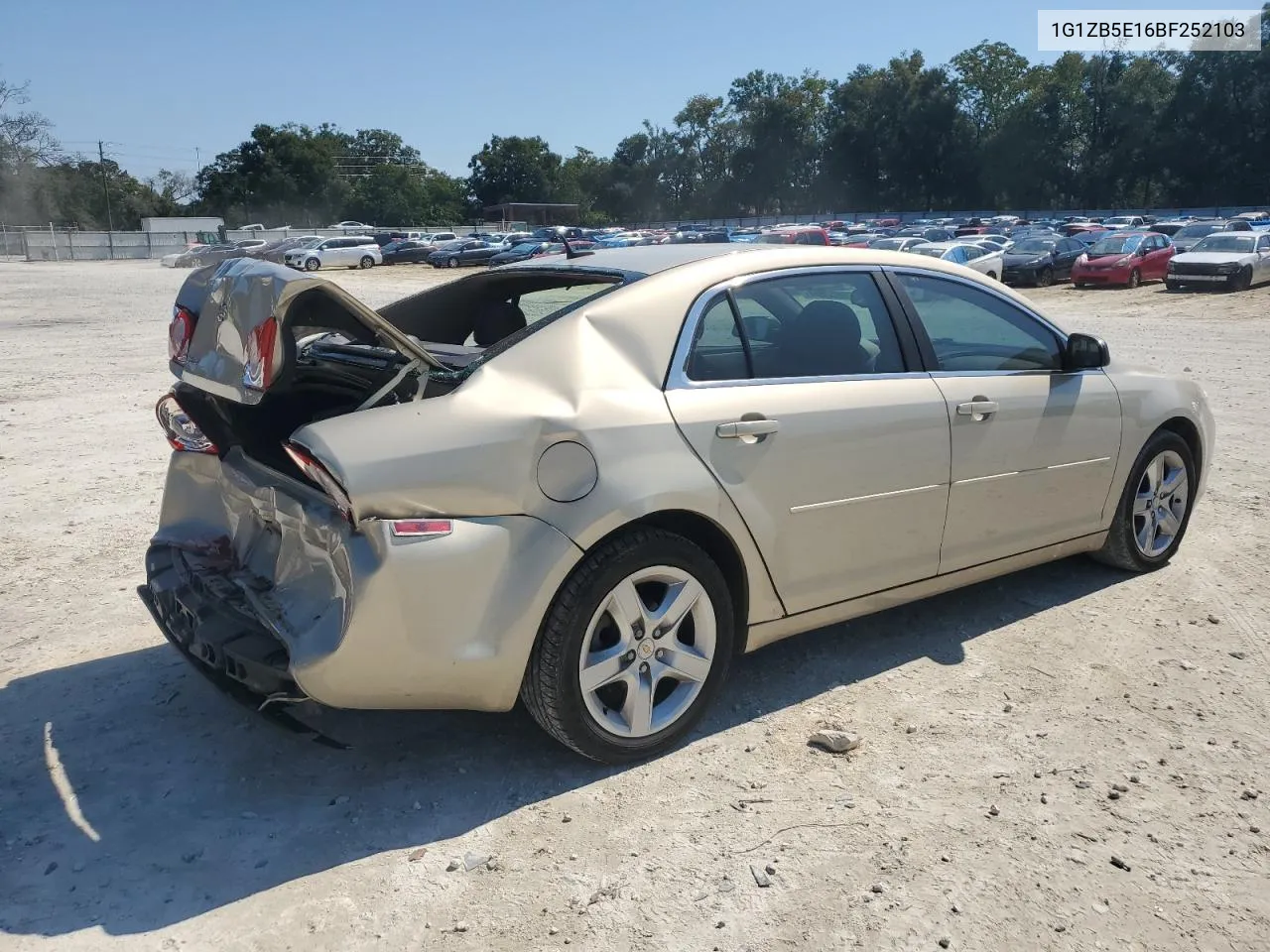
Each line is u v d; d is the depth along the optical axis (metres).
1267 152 81.88
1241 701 3.65
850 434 3.52
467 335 4.42
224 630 3.07
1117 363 4.70
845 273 3.77
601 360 3.15
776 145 115.44
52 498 6.62
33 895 2.67
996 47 99.50
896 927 2.53
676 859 2.79
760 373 3.45
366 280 41.41
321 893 2.67
